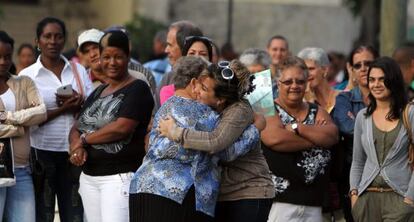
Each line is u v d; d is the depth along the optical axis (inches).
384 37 891.4
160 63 1007.0
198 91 556.7
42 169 665.6
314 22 1764.3
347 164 703.1
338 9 1768.0
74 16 1718.8
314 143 653.9
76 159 628.1
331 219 715.4
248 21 1745.8
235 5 1740.9
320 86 745.6
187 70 558.6
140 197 547.5
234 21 1742.1
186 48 679.7
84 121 634.8
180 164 547.5
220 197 569.0
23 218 649.0
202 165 549.3
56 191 689.6
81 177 642.2
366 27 1654.8
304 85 661.3
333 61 1163.9
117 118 625.0
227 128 546.6
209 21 1736.0
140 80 639.1
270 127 652.7
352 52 740.0
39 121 645.3
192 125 546.3
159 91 694.5
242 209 565.3
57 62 692.7
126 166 628.7
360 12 1701.5
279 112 666.2
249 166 569.3
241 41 1743.4
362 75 716.7
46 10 1723.7
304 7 1760.6
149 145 560.1
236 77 554.3
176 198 542.3
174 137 540.7
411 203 631.8
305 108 671.1
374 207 644.7
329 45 1770.4
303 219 662.5
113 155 625.6
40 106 645.9
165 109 554.9
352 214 659.4
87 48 737.0
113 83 637.3
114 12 1707.7
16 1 1742.1
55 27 685.3
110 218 625.0
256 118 579.2
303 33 1761.8
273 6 1752.0
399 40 886.4
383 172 640.4
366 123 649.6
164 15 1705.2
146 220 545.3
